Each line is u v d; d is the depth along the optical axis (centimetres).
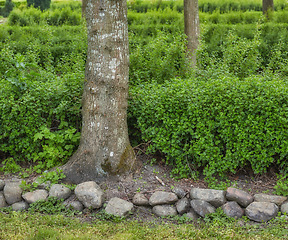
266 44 966
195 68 612
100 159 451
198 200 405
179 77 557
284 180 448
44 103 507
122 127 462
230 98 449
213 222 381
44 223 376
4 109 489
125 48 452
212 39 1054
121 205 403
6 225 369
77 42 871
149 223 388
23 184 439
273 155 454
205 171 459
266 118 436
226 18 1421
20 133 499
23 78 512
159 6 1964
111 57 441
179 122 462
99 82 445
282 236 345
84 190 415
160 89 499
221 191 412
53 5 2194
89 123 455
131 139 530
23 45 1005
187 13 877
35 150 511
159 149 500
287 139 428
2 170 499
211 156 457
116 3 434
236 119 444
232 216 392
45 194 429
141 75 601
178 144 477
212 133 462
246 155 442
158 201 413
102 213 400
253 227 368
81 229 363
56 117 513
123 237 345
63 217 392
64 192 427
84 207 418
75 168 459
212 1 1969
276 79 506
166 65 599
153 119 480
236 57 646
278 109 423
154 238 345
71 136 490
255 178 462
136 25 1309
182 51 612
